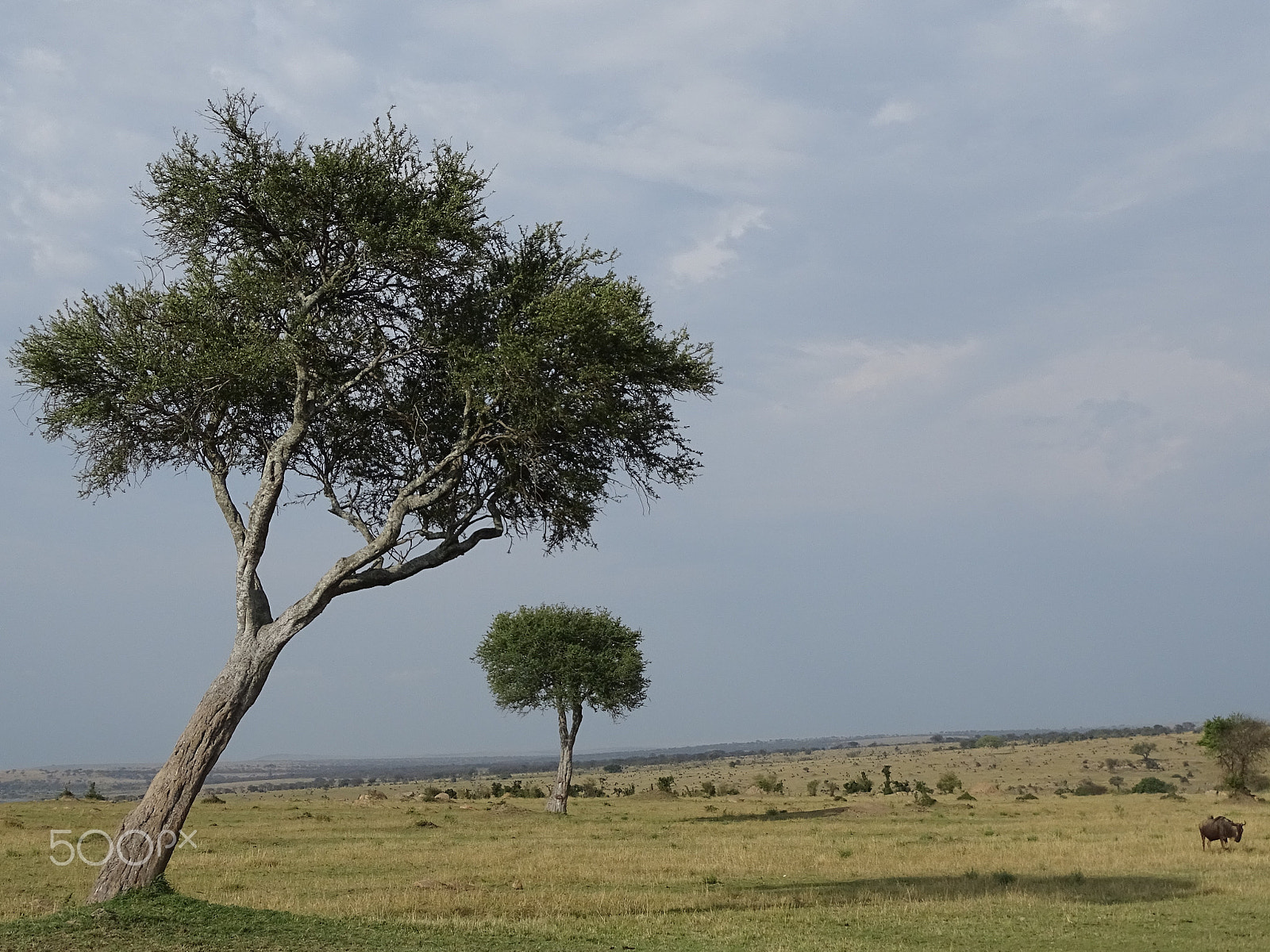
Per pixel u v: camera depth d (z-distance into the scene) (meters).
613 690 61.00
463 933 16.06
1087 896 22.14
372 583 18.31
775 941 16.34
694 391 20.19
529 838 41.03
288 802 78.44
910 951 15.44
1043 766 157.38
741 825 49.38
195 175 18.31
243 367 17.67
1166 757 160.38
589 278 19.56
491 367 18.08
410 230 17.92
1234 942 16.41
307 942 14.14
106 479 19.42
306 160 18.25
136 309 18.75
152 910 14.73
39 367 18.17
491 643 62.47
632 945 15.80
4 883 24.22
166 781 15.98
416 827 47.53
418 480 18.83
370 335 19.25
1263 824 44.09
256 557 17.77
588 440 19.94
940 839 39.25
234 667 16.84
